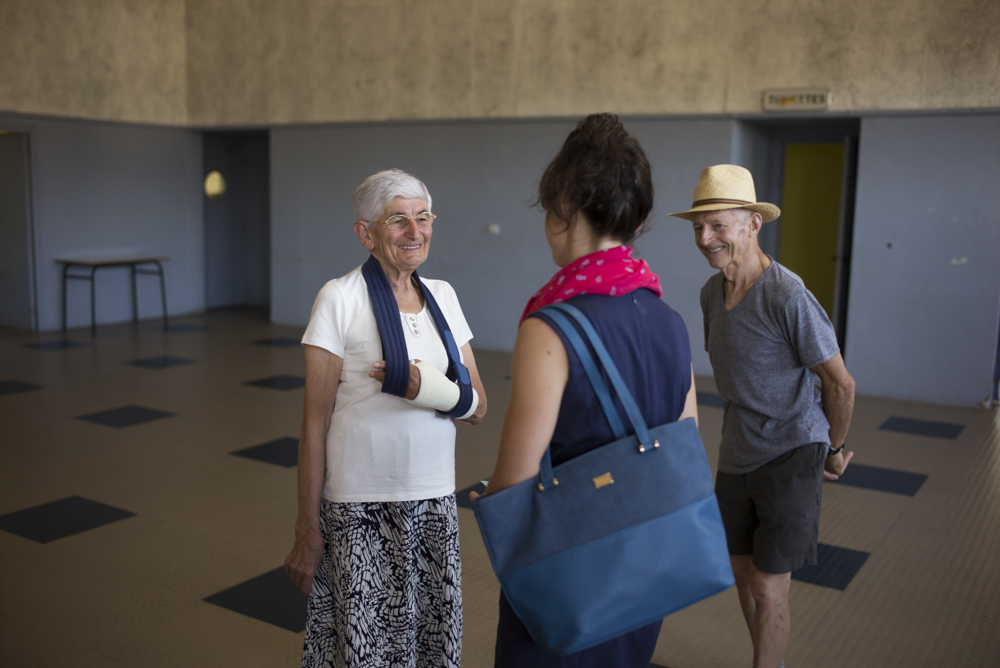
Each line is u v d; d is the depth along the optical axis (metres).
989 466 4.89
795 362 2.10
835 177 7.66
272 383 6.67
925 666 2.65
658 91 7.18
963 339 6.41
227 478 4.38
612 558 1.21
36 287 8.82
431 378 1.77
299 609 2.97
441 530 1.87
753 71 6.82
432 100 8.24
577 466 1.22
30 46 8.44
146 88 9.48
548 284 1.33
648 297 1.33
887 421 5.93
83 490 4.15
